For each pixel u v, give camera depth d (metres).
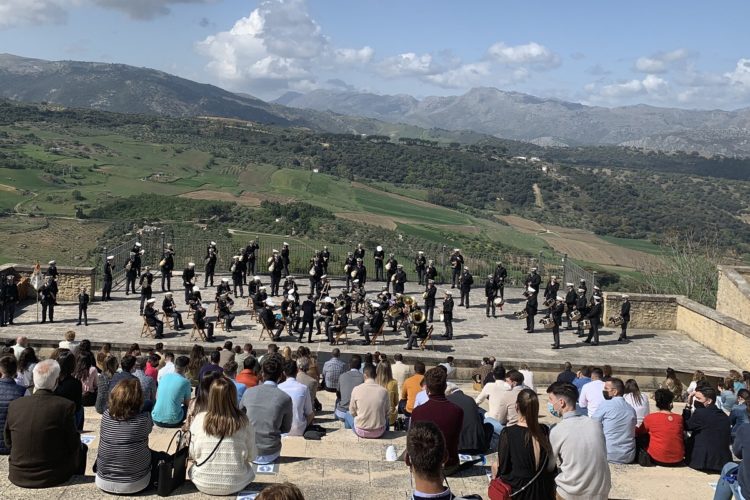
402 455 10.34
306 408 12.17
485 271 42.88
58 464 8.25
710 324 28.33
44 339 24.39
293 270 39.38
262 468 9.44
